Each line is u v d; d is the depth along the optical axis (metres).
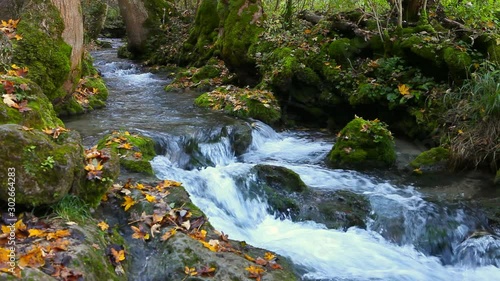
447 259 4.87
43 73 6.53
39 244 3.11
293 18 10.50
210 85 10.30
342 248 4.73
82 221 3.67
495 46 7.09
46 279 2.69
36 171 3.45
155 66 13.91
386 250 4.81
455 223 5.07
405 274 4.40
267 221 5.26
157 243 3.79
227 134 7.09
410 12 8.70
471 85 6.68
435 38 7.58
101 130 6.54
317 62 8.52
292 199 5.41
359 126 6.71
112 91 10.03
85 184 3.97
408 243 4.99
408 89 7.42
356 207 5.33
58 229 3.37
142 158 5.35
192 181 5.26
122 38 24.11
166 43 14.99
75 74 7.36
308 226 5.13
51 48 6.69
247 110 8.03
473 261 4.72
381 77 7.84
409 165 6.40
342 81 8.16
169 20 15.66
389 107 7.55
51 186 3.50
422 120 7.14
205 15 13.19
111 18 24.55
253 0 10.43
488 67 6.81
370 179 6.06
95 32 19.72
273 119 8.16
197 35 13.42
